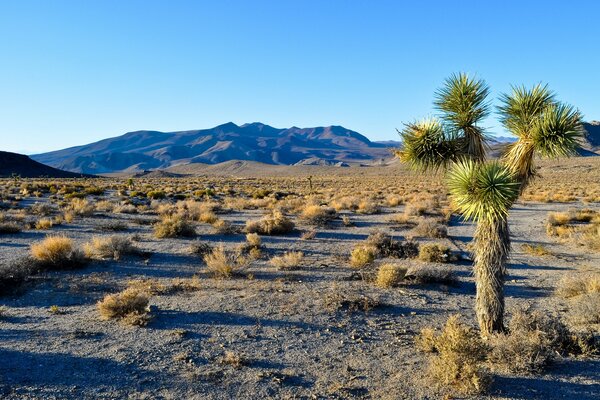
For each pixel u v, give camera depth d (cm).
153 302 1009
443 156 750
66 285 1134
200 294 1083
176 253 1582
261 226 2116
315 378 648
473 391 597
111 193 4884
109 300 897
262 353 736
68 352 712
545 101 686
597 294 972
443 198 4206
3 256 1472
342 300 1028
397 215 2723
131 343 757
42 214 2638
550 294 1148
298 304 1012
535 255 1694
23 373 630
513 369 658
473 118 732
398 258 1591
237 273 1307
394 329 874
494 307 754
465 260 1561
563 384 619
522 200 4109
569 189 5528
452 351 637
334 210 2828
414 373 664
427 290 1171
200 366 676
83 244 1695
